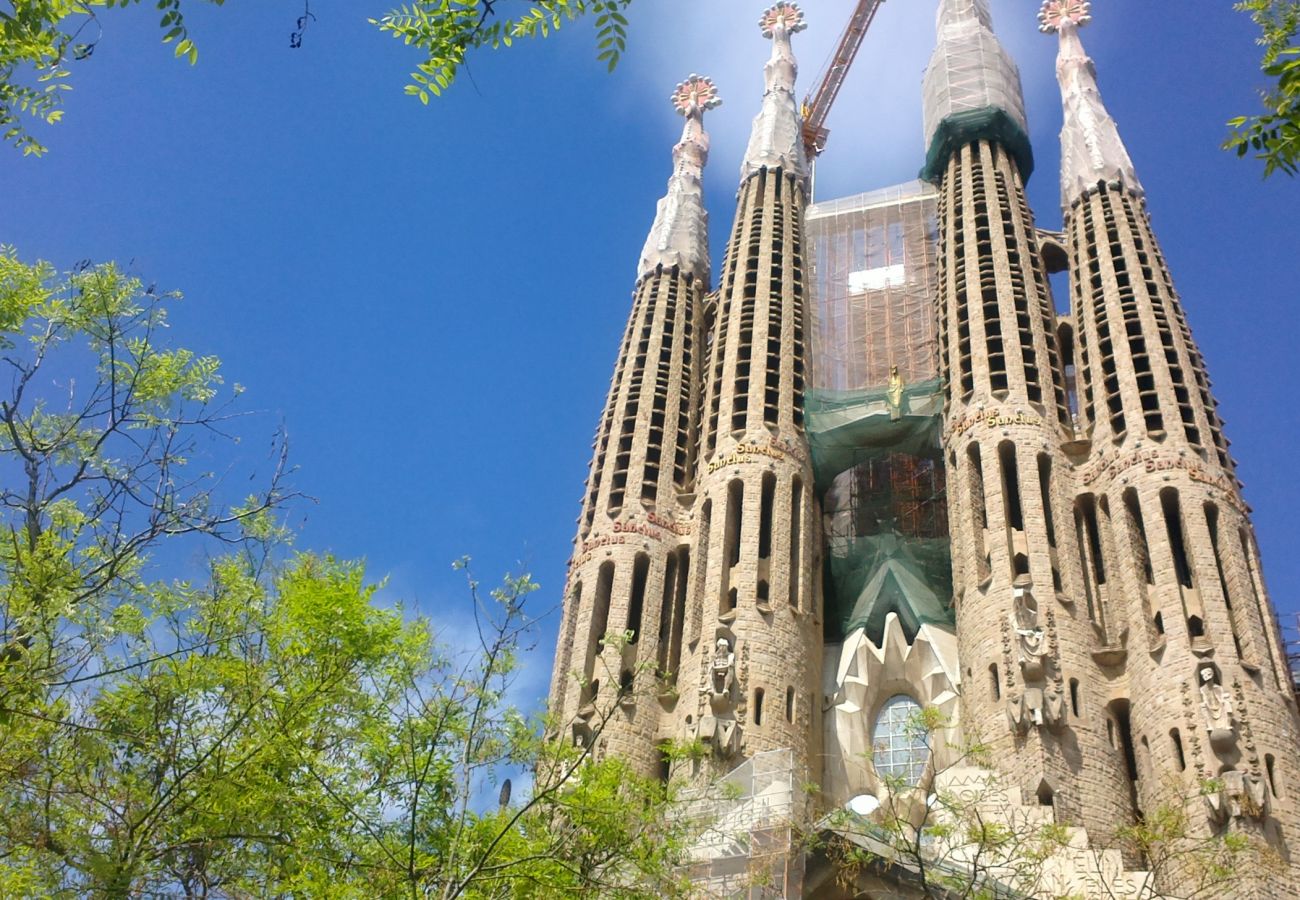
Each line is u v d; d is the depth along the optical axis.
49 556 22.34
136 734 23.47
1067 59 94.62
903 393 79.81
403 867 24.91
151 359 23.89
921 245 92.12
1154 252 78.31
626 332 90.88
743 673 64.81
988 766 38.25
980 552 67.25
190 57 16.48
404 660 27.09
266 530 24.69
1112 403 71.75
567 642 71.69
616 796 32.16
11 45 17.36
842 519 83.94
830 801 61.88
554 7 16.39
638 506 76.31
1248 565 62.91
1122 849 53.44
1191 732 55.41
